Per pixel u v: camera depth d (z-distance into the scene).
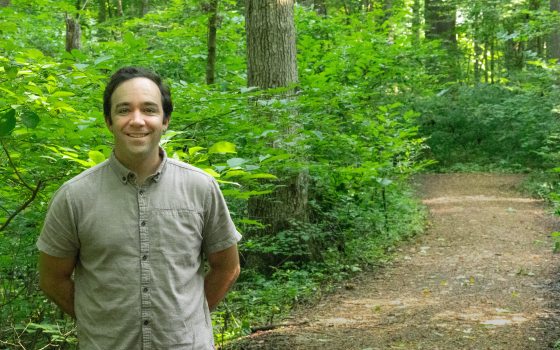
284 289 7.14
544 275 7.80
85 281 2.19
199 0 7.95
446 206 13.80
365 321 6.09
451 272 8.20
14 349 3.78
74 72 3.83
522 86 18.34
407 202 12.80
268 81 7.66
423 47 12.35
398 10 14.89
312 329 5.84
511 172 19.17
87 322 2.16
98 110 4.04
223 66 9.15
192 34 9.09
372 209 10.68
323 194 9.08
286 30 7.70
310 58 10.41
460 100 21.67
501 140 20.64
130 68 2.25
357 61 10.92
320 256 8.50
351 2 21.58
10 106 2.93
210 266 2.49
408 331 5.64
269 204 8.08
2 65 3.33
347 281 8.02
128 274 2.13
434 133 21.12
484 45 28.61
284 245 7.82
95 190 2.17
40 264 2.25
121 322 2.12
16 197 3.79
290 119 5.04
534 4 20.45
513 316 6.04
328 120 6.43
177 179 2.25
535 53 12.57
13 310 4.02
